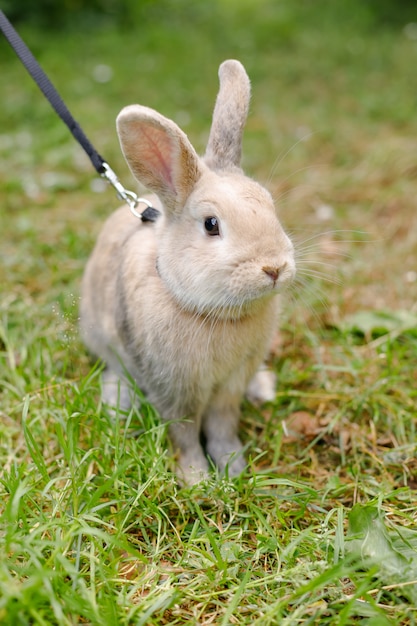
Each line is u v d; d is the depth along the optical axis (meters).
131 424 0.62
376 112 1.34
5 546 0.47
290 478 0.60
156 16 2.07
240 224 0.53
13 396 0.65
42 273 0.83
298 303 0.79
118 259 0.65
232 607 0.46
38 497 0.54
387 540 0.50
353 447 0.62
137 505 0.54
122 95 1.47
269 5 2.22
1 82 1.51
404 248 0.89
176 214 0.56
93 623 0.45
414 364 0.71
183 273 0.55
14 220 0.95
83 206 1.01
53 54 1.67
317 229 0.94
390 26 1.96
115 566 0.49
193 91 1.49
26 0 1.87
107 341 0.67
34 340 0.71
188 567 0.51
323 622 0.47
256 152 1.19
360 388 0.68
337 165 1.15
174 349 0.58
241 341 0.58
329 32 1.89
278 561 0.50
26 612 0.45
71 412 0.57
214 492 0.56
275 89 1.52
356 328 0.76
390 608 0.48
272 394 0.68
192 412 0.61
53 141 1.22
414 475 0.60
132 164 0.55
